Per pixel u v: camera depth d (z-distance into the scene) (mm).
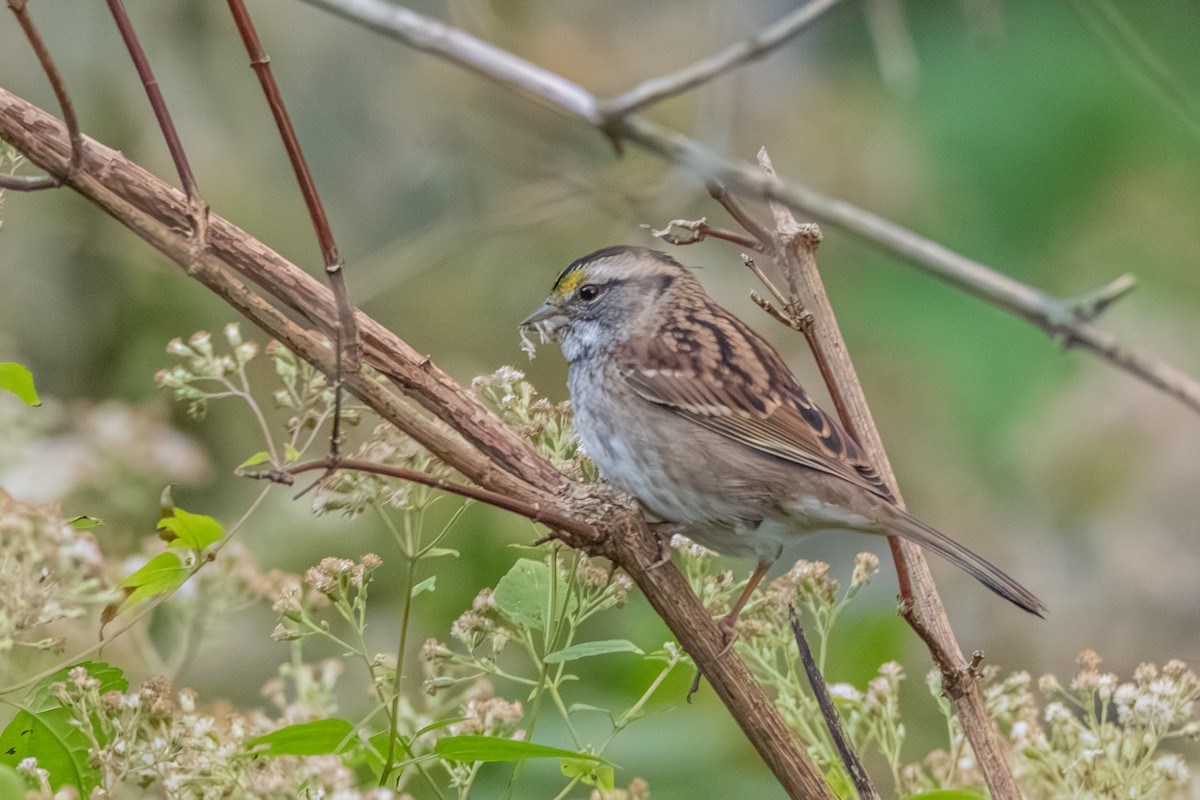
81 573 6039
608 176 9367
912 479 13742
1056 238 13141
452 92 12141
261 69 5160
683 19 14883
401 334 13469
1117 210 13148
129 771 5586
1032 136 13023
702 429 7898
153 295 12352
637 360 8133
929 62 13438
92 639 7156
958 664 6273
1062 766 6258
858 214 6145
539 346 13625
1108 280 13180
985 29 9078
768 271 14312
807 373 14375
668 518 8094
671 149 6363
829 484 7520
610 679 9227
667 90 6395
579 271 8711
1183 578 13438
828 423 7988
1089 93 12820
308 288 5602
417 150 13031
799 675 9195
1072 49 12977
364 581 5969
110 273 12320
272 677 9844
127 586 5656
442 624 9875
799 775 5879
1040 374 13039
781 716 5957
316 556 10445
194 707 5883
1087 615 13500
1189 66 12695
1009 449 13078
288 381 5660
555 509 5820
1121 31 7777
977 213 13312
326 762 5594
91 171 5387
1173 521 13469
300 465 5184
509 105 11766
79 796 5660
